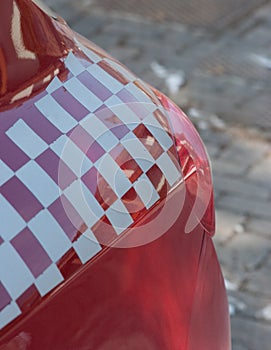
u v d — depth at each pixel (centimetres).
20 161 170
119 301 179
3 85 180
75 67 195
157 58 544
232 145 459
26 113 178
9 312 157
